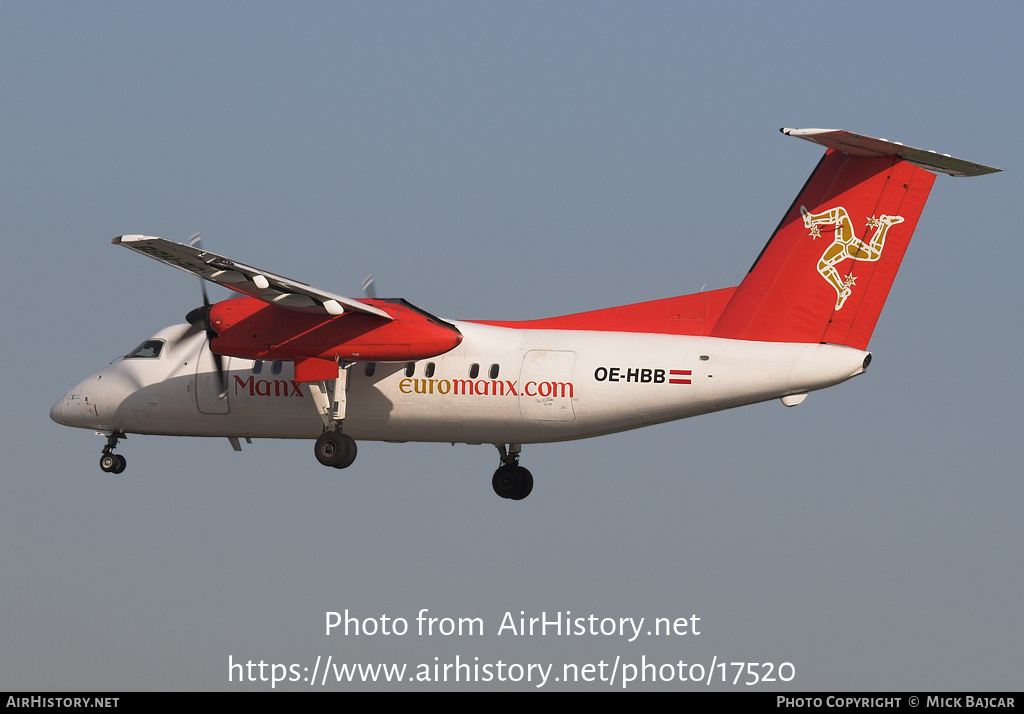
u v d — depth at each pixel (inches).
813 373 2659.9
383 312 2768.2
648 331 2861.7
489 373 2864.2
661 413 2783.0
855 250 2650.1
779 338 2699.3
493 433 2925.7
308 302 2751.0
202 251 2539.4
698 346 2748.5
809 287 2682.1
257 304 2864.2
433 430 2955.2
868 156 2625.5
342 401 2893.7
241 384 3078.2
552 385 2819.9
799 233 2691.9
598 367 2795.3
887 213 2625.5
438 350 2778.1
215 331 2891.2
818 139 2423.7
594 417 2815.0
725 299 2815.0
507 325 2974.9
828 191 2664.9
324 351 2812.5
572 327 2928.2
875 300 2645.2
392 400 2933.1
